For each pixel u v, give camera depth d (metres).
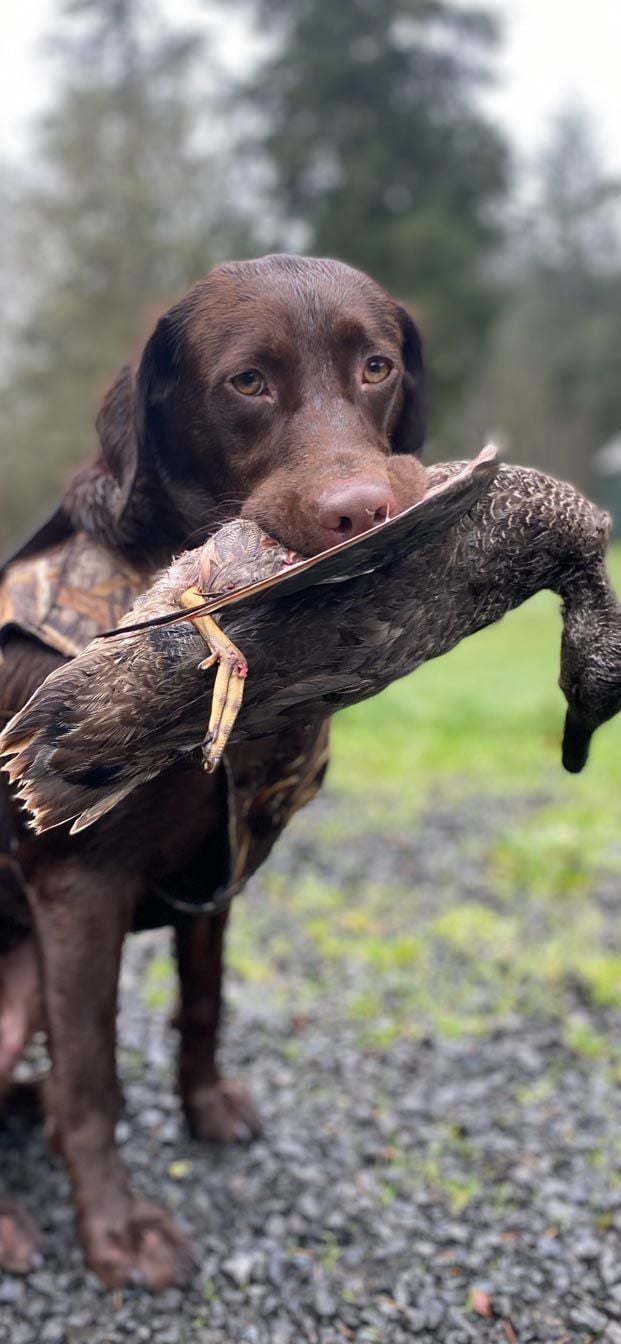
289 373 0.59
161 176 7.11
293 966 1.30
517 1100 0.99
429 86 7.87
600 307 14.41
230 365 0.60
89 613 0.64
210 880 0.70
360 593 0.46
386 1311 0.73
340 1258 0.78
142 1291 0.73
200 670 0.43
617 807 2.01
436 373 7.47
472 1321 0.72
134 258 7.03
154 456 0.64
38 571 0.66
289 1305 0.73
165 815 0.65
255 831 0.70
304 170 7.61
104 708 0.43
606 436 13.27
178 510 0.64
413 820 1.95
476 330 7.84
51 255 7.32
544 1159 0.89
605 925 1.45
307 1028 1.13
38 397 7.48
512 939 1.39
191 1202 0.84
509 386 11.52
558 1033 1.13
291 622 0.45
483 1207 0.83
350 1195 0.85
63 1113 0.72
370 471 0.52
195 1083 0.91
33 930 0.72
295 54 7.59
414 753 2.47
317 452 0.56
